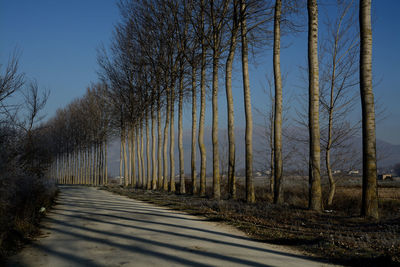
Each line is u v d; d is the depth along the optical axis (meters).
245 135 17.14
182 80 28.02
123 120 44.66
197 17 21.38
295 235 8.72
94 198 22.25
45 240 7.95
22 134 11.60
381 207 14.79
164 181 31.16
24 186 9.80
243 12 17.38
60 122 70.62
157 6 27.34
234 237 8.72
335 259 6.54
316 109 13.03
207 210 14.24
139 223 10.86
